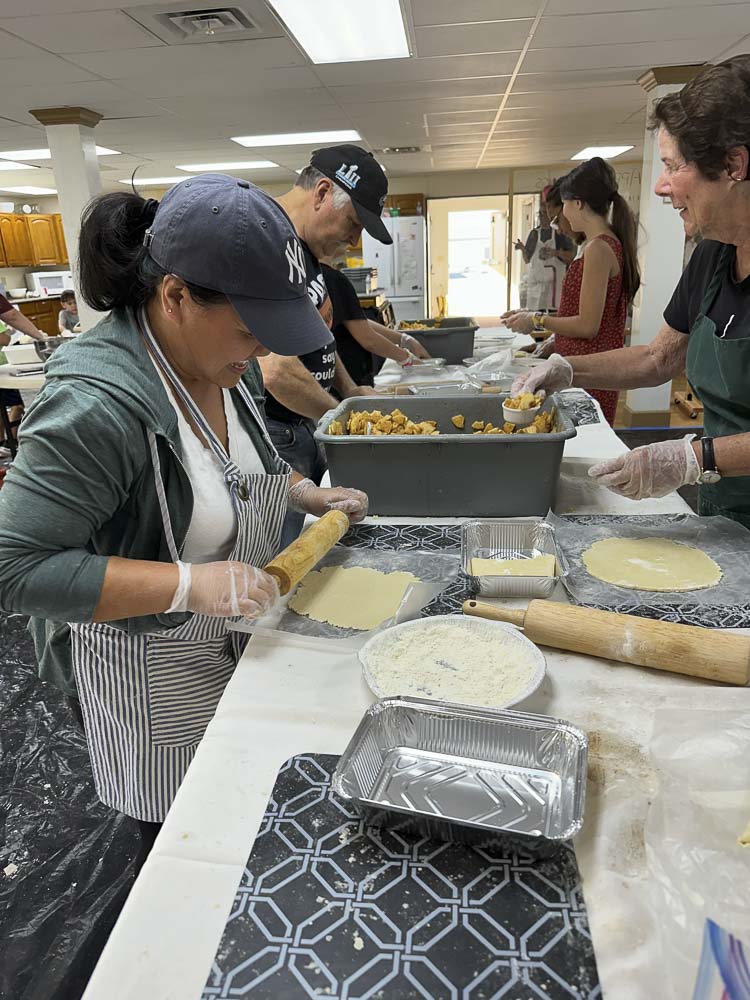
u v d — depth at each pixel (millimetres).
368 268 6750
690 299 1575
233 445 1145
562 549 1305
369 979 560
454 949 583
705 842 638
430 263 11250
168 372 961
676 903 591
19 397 4871
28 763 2041
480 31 3387
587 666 972
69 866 1689
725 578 1168
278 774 785
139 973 575
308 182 1920
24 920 1552
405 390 2479
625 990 546
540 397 1704
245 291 822
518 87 4562
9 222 8711
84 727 1220
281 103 4734
